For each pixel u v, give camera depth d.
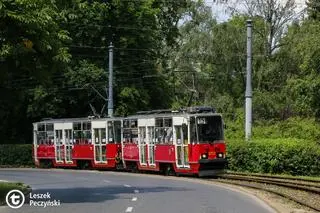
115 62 56.91
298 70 56.56
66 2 24.77
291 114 55.81
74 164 47.72
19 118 61.41
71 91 56.56
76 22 55.16
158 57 62.56
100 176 38.69
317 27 42.72
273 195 25.52
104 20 56.41
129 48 57.53
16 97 24.80
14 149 57.88
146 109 58.03
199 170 35.78
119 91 55.94
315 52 41.38
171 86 70.19
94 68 55.38
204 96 69.62
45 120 51.66
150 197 24.06
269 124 55.34
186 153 36.25
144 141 40.34
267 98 56.62
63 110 57.09
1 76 22.72
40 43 21.58
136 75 58.25
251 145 39.62
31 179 36.88
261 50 60.09
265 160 38.78
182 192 26.36
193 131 36.03
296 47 45.69
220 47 60.06
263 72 57.78
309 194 25.83
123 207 20.41
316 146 38.69
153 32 59.44
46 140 51.16
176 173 37.53
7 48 20.92
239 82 62.31
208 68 64.25
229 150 40.88
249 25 39.16
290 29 59.00
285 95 56.12
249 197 24.17
